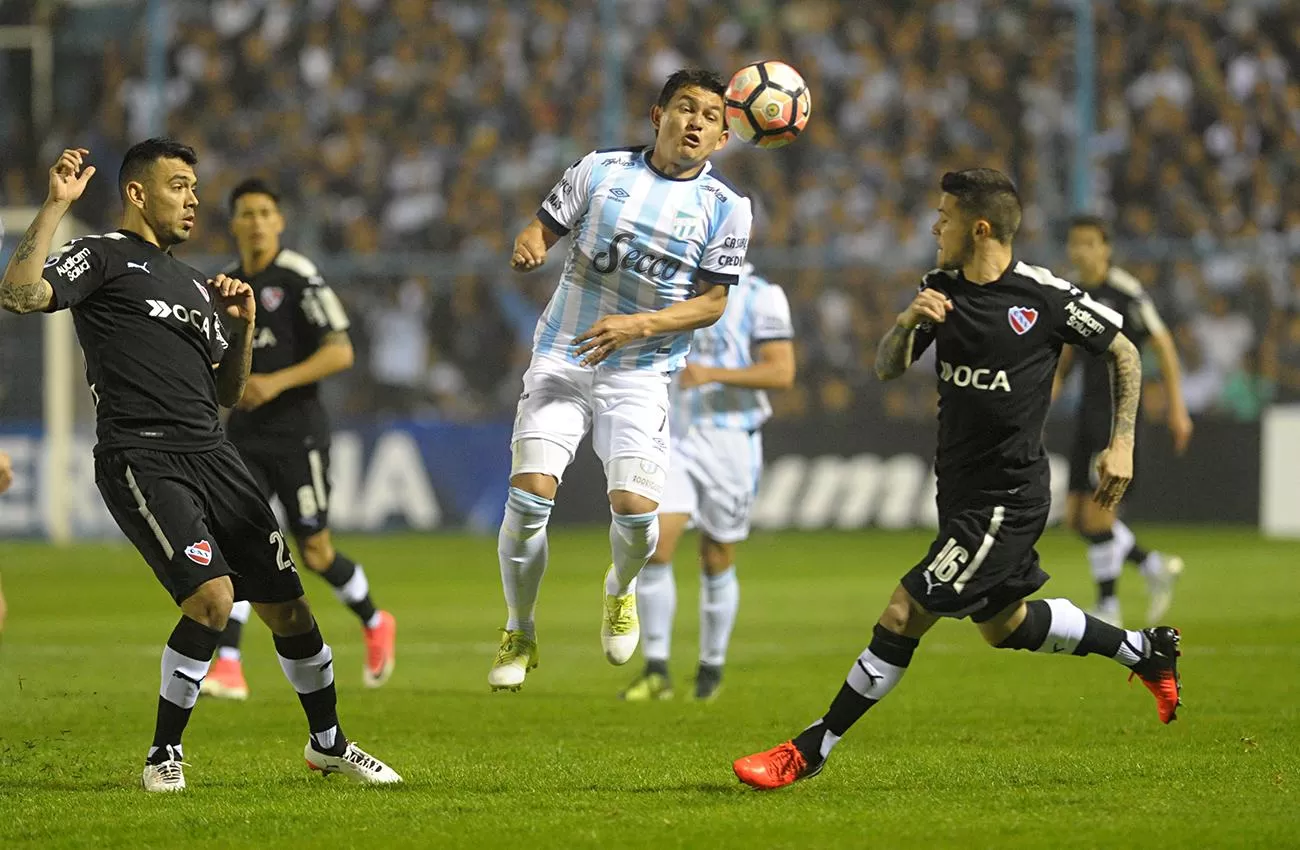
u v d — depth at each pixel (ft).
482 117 262.06
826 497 219.61
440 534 221.05
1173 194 249.14
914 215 252.01
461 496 221.66
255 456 99.25
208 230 253.65
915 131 258.16
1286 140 255.50
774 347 97.66
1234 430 213.87
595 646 121.80
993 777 64.69
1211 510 214.90
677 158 68.23
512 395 231.50
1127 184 250.37
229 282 64.85
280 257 101.04
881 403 228.22
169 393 62.44
